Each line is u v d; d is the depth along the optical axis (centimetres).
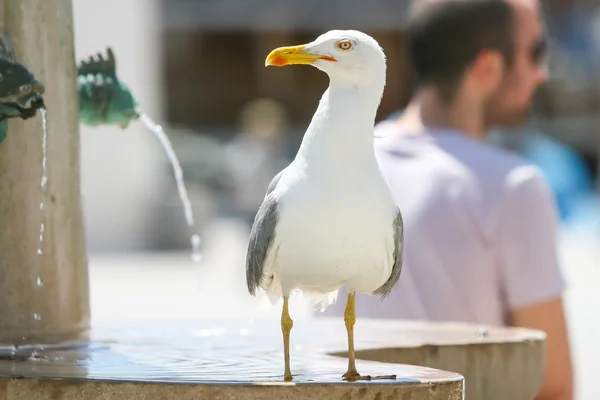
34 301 755
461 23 955
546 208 907
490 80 965
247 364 672
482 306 903
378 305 927
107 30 3306
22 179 753
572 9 4584
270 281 612
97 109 852
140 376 600
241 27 4275
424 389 580
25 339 752
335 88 589
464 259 904
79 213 793
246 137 4203
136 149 3381
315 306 718
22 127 753
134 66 3350
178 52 5266
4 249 748
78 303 786
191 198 3481
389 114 4303
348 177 576
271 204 582
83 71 854
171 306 2312
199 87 5312
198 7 4219
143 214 3403
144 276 2869
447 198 909
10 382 590
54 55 777
